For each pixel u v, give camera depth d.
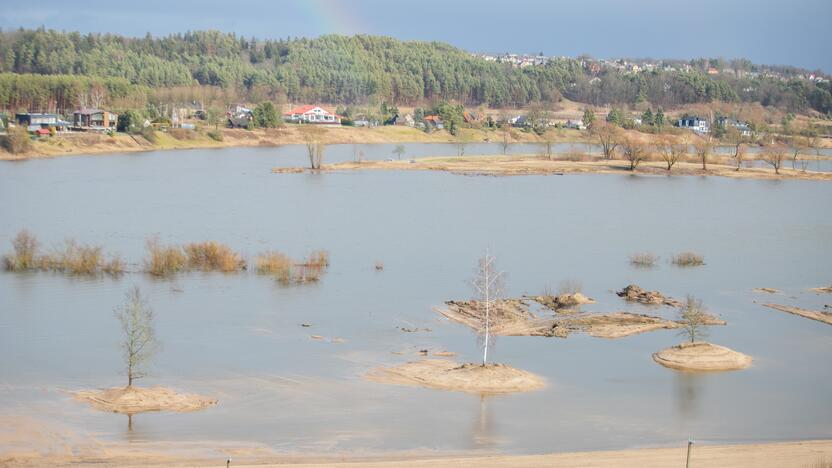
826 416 65.56
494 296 86.44
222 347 77.38
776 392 70.31
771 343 82.94
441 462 54.31
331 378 70.50
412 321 86.50
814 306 96.69
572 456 55.75
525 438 59.88
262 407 64.25
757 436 61.41
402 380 70.44
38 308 87.56
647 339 83.00
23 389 66.31
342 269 108.06
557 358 77.00
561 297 94.75
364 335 81.75
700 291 102.00
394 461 54.62
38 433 58.31
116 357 74.00
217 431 59.66
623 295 98.00
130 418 61.53
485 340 74.69
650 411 65.62
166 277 101.50
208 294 94.50
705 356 76.62
